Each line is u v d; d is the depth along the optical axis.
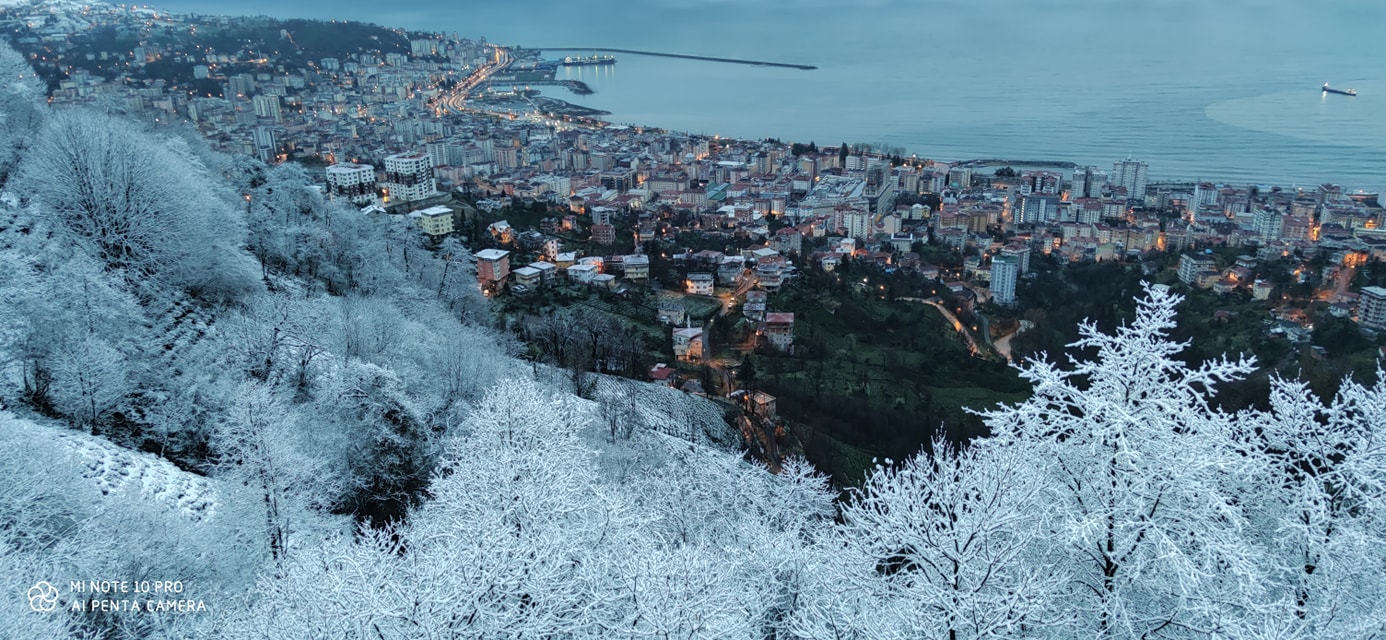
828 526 25.09
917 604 14.64
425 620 14.97
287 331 38.53
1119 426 13.34
